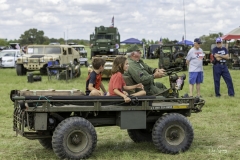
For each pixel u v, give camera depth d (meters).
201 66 12.10
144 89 6.66
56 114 6.00
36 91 6.08
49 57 22.41
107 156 6.07
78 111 5.91
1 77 21.44
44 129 5.77
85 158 5.88
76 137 5.80
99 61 6.45
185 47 26.56
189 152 6.25
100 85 6.73
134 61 6.66
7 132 7.93
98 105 5.93
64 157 5.73
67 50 24.16
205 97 12.60
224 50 12.61
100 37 38.34
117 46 38.25
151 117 6.52
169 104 6.33
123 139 7.34
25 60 22.34
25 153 6.42
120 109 6.04
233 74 22.27
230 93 12.80
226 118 9.31
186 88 15.04
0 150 6.62
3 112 10.00
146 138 7.05
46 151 6.52
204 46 43.44
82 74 23.56
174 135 6.21
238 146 6.76
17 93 6.17
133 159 5.97
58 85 16.95
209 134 7.64
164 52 26.59
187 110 6.56
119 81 6.18
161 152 6.24
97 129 8.09
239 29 27.72
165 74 6.74
